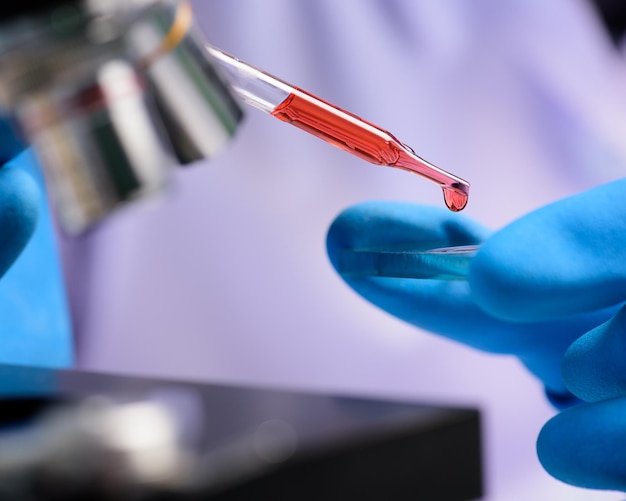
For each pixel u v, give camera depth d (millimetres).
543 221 312
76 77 236
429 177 321
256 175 701
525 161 725
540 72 719
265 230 711
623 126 731
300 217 711
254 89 301
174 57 246
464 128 718
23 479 235
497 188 722
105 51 236
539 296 302
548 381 377
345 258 352
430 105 714
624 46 740
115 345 698
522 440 721
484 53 717
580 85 727
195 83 249
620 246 311
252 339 715
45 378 288
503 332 363
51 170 241
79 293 684
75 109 237
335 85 704
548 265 303
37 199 339
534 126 725
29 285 456
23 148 332
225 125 253
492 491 713
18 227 333
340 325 723
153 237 695
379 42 709
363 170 705
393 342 723
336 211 708
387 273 339
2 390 275
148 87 243
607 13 733
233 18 691
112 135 239
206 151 250
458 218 364
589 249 310
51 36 234
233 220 707
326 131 308
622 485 303
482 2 716
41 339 457
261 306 716
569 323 361
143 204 241
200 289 708
